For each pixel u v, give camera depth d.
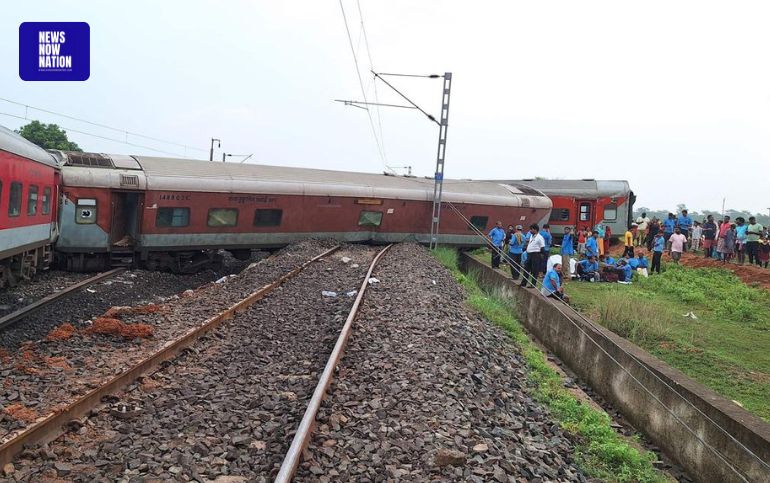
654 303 15.39
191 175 20.98
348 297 12.81
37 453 4.81
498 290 19.28
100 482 4.45
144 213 19.84
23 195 14.51
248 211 22.48
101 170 19.25
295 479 4.53
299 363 7.93
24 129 45.97
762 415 8.83
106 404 5.99
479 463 5.06
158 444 5.12
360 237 26.64
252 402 6.31
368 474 4.74
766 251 22.78
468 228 29.70
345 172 27.38
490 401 7.14
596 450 6.55
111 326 8.46
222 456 4.98
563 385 10.38
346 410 6.02
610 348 10.80
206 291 13.64
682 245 24.98
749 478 6.95
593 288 19.59
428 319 10.77
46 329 10.61
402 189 27.33
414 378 7.11
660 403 8.38
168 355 7.71
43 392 6.03
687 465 8.17
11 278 14.58
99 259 19.73
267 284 14.12
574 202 35.31
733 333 14.11
